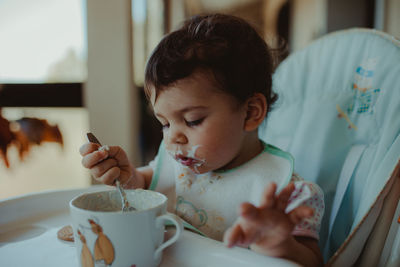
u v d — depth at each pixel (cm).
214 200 65
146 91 62
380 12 199
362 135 71
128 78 177
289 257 43
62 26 178
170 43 60
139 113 190
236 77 59
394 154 56
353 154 71
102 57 177
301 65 88
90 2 174
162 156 75
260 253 43
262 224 36
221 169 67
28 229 58
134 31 184
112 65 177
